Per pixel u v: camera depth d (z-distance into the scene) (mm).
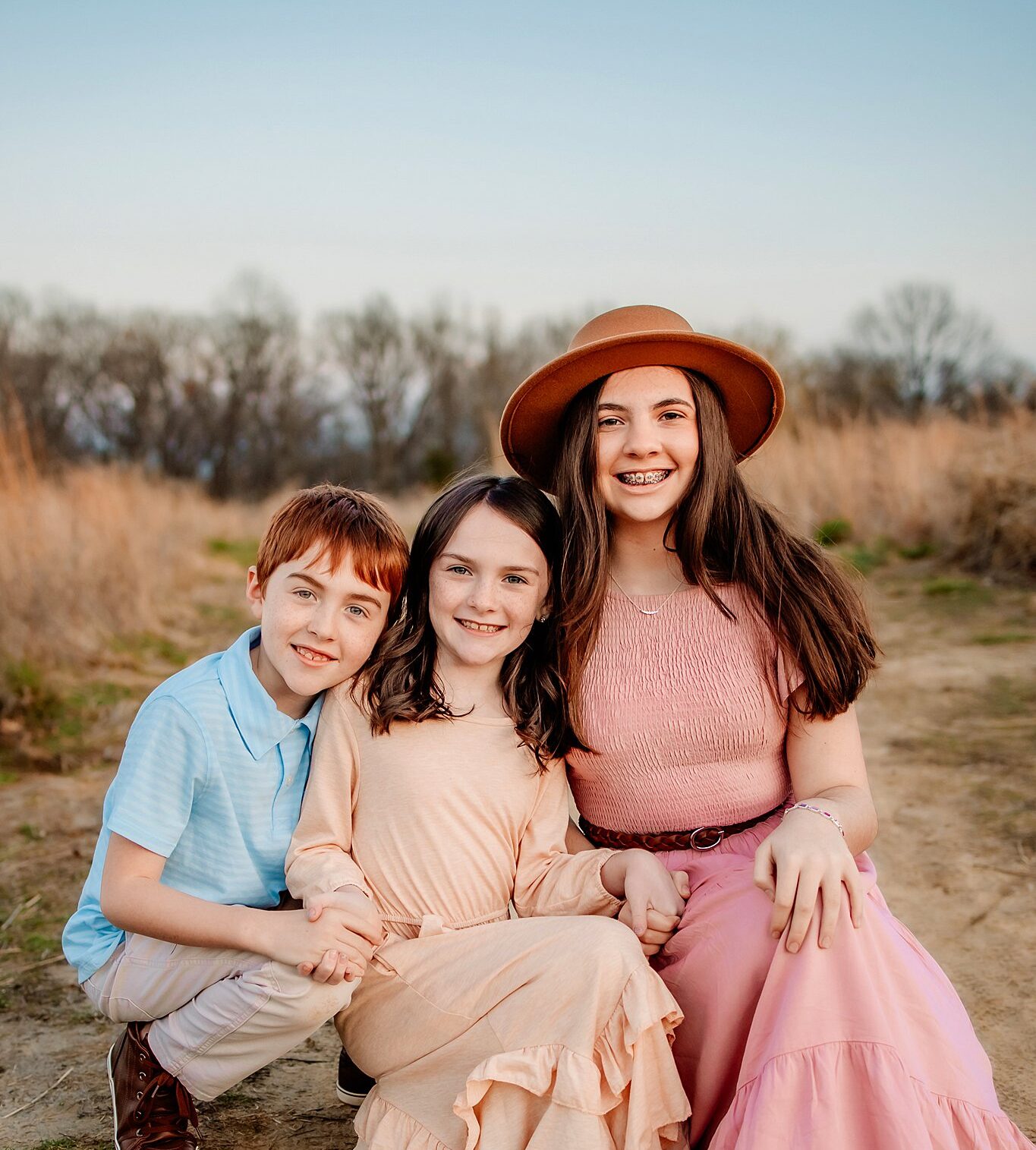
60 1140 1799
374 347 46844
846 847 1596
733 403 2090
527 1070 1515
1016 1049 2027
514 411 2082
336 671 1791
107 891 1696
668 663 1865
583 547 1917
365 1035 1721
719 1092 1626
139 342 43031
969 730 4020
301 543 1752
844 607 1898
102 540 6867
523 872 1830
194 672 1830
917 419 9719
